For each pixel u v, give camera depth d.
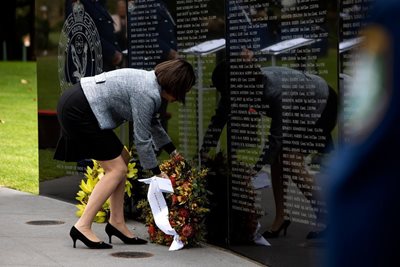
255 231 11.27
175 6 12.95
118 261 11.08
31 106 34.34
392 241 2.48
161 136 11.99
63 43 16.36
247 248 11.47
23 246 11.94
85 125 11.23
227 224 11.94
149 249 11.86
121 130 14.22
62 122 11.36
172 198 11.88
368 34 2.61
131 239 12.13
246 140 11.45
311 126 9.98
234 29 11.56
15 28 71.56
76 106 11.23
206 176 12.32
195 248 12.00
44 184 16.89
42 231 13.07
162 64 11.34
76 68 15.98
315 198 9.90
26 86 42.03
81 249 11.77
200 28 12.38
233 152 11.76
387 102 2.54
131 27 14.21
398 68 2.52
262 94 10.98
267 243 11.01
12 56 71.75
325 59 9.66
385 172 2.50
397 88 2.52
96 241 11.77
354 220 2.51
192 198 11.81
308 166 10.07
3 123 29.27
